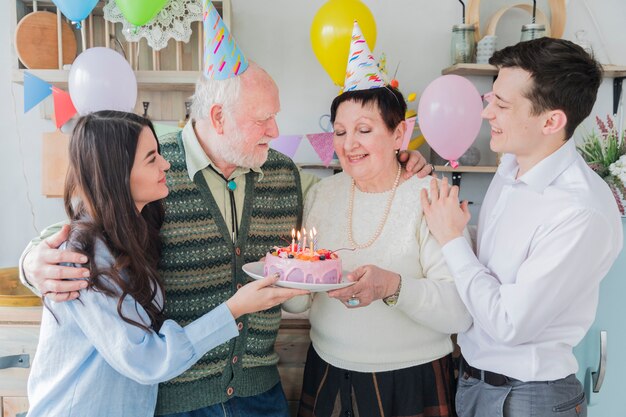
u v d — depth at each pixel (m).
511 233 1.29
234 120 1.28
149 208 1.23
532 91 1.22
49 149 2.74
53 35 2.77
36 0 2.77
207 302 1.31
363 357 1.38
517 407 1.27
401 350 1.38
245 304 1.12
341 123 1.40
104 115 1.11
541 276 1.17
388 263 1.39
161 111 3.07
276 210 1.45
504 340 1.21
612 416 1.96
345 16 2.61
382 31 3.24
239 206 1.38
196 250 1.30
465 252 1.29
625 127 3.31
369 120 1.37
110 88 2.31
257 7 3.16
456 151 2.17
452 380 1.49
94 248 1.08
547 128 1.24
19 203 3.11
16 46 2.70
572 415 1.27
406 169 1.46
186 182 1.30
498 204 1.38
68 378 1.09
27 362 1.65
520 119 1.24
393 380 1.38
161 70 2.91
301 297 1.45
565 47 1.22
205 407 1.30
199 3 2.73
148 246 1.19
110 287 1.06
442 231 1.32
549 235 1.20
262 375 1.39
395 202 1.43
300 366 1.67
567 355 1.28
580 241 1.17
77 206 1.13
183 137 1.36
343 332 1.38
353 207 1.46
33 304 1.66
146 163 1.12
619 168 2.13
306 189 1.58
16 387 1.66
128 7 2.35
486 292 1.23
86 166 1.08
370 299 1.25
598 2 3.30
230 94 1.27
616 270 1.91
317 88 3.22
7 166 3.09
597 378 1.88
